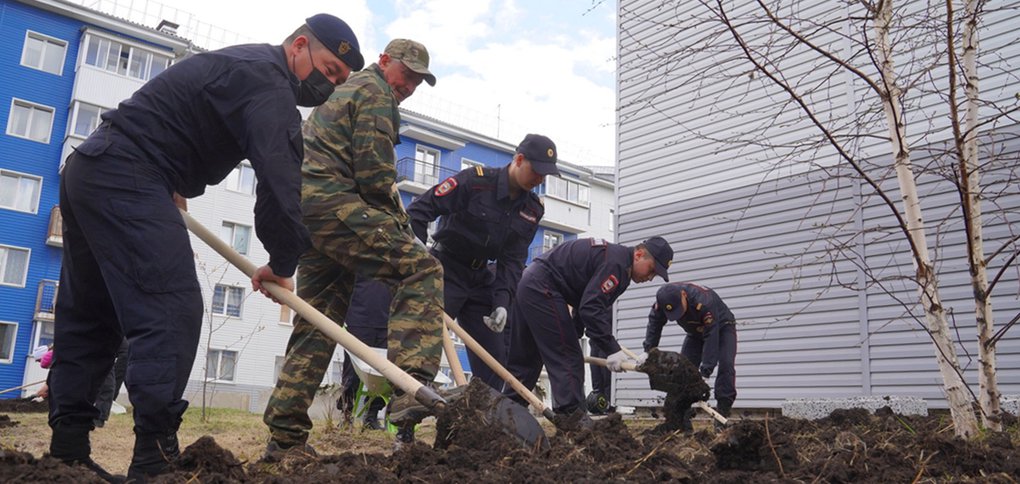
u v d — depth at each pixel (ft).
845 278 36.94
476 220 19.08
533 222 19.97
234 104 9.01
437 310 11.57
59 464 7.95
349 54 10.32
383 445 16.90
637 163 47.50
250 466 9.96
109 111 8.81
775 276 39.86
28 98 91.50
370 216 11.28
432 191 19.03
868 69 33.88
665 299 25.13
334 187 11.36
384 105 11.70
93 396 9.41
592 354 23.67
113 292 8.32
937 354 12.94
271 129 8.96
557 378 16.87
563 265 17.39
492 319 18.58
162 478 7.86
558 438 11.93
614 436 12.49
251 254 99.19
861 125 13.83
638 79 47.11
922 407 23.31
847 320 36.78
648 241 18.15
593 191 142.82
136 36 97.55
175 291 8.38
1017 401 22.25
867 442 11.21
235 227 98.99
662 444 12.76
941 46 19.31
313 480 8.51
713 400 41.04
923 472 9.43
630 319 46.01
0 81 90.02
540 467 8.95
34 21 92.73
